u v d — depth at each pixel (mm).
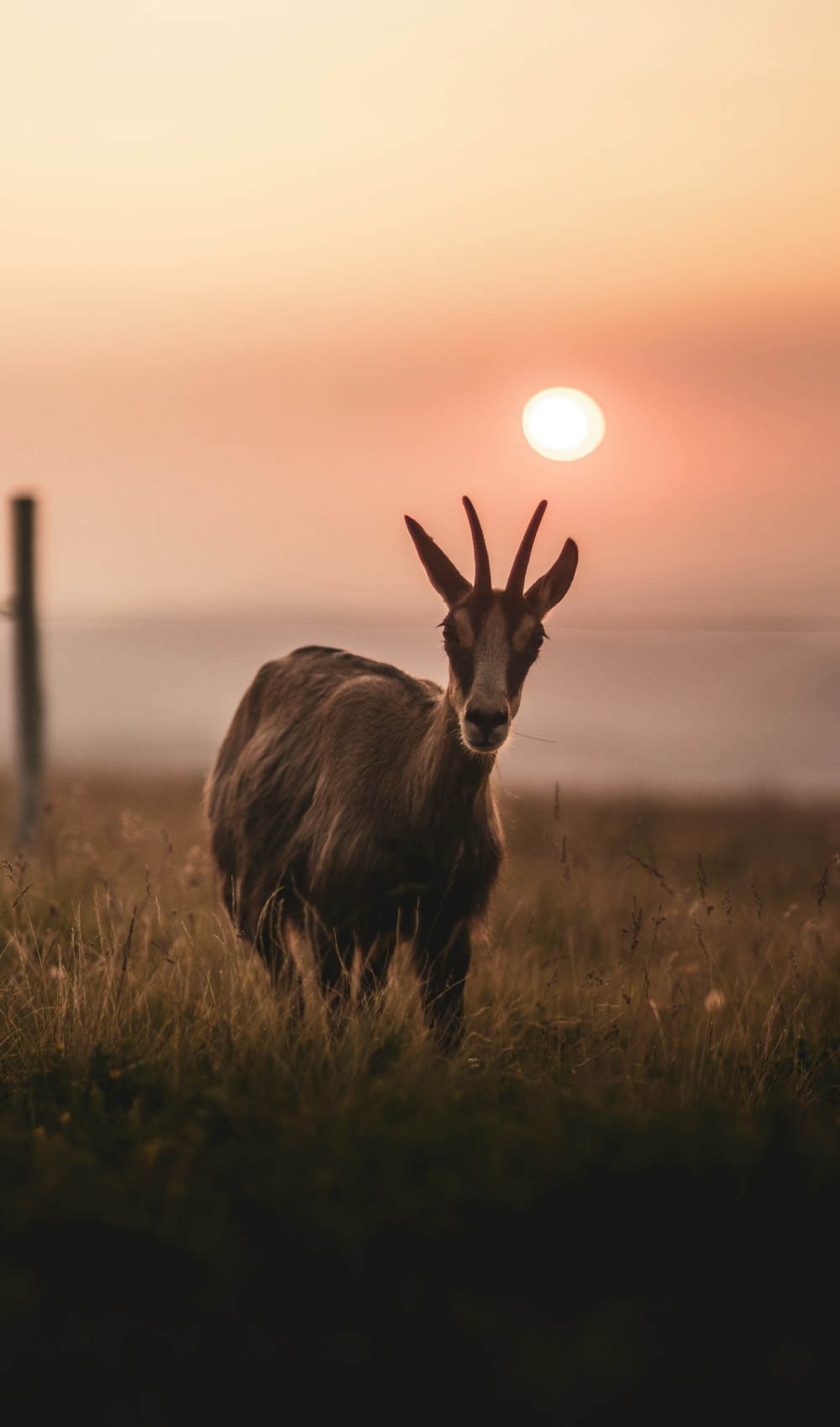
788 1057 20500
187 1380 10688
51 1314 11531
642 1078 19109
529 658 21984
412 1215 12883
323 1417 10344
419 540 22734
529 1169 14016
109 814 44969
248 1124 15742
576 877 35312
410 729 22344
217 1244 12375
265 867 25016
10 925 25719
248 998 21172
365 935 22266
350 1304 11703
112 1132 15867
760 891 38000
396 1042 19875
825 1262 12625
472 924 22531
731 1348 11219
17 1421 10164
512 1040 20516
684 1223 13086
